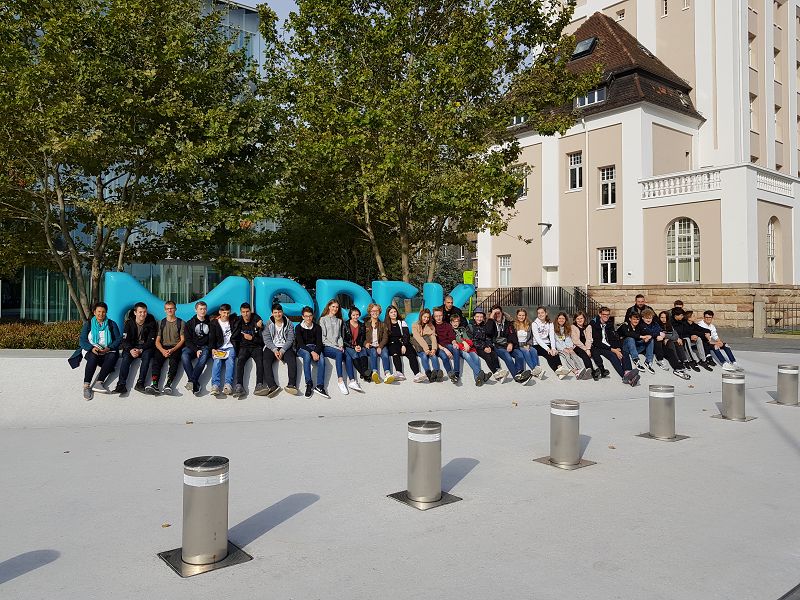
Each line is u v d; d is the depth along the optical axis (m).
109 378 9.10
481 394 10.61
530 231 31.31
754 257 23.75
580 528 4.70
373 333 10.34
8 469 6.31
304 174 15.05
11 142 12.41
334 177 15.03
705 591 3.68
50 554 4.18
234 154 14.52
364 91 13.41
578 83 14.79
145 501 5.29
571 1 14.84
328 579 3.82
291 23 14.41
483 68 13.76
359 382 10.05
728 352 14.20
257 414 9.19
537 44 15.04
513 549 4.29
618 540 4.46
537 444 7.48
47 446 7.34
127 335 9.09
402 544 4.38
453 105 13.08
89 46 13.20
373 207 15.11
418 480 5.26
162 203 13.76
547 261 30.47
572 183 29.78
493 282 32.94
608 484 5.84
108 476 6.05
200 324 9.38
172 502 5.27
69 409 8.75
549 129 14.74
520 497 5.44
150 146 13.12
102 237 15.06
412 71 13.47
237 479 5.95
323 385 9.73
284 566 4.01
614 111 27.61
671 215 25.64
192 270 29.80
